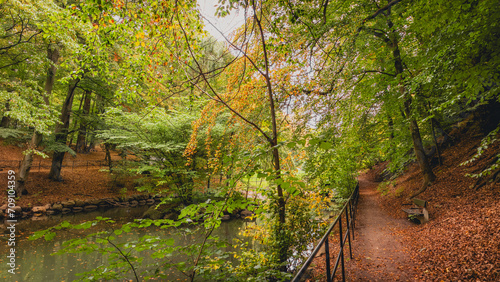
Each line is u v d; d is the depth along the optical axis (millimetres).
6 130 16922
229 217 14547
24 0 9828
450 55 4855
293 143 1804
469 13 4281
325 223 5840
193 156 13688
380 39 8680
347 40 5688
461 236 5266
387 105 9812
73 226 1926
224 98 5609
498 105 11430
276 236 4711
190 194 14977
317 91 5543
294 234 4875
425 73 5465
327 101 5855
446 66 4867
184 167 14141
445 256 4598
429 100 7023
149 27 4297
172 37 4453
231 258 7223
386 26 7520
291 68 5418
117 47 8047
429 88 6289
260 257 4543
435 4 4371
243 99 5422
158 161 14539
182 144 12961
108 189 20250
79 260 7953
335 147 6770
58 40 11625
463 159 11141
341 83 6059
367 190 19469
